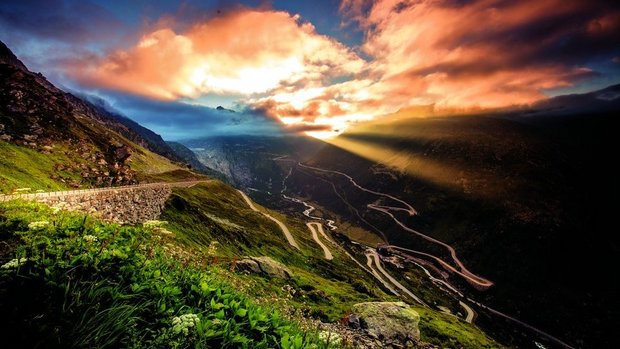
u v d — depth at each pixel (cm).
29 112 12306
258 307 955
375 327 4212
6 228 1160
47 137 11475
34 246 866
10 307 620
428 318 11038
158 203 10481
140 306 723
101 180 10575
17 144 9925
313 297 6869
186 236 9181
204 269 1170
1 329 562
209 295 895
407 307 4866
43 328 578
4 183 5478
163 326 728
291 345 777
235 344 736
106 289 720
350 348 1270
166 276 923
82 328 610
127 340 648
